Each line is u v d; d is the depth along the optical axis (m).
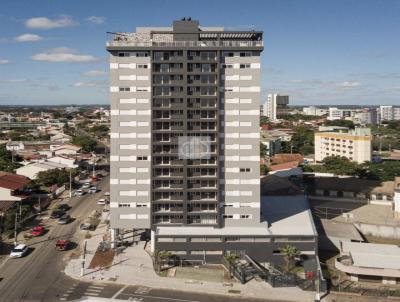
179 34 118.38
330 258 119.25
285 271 107.56
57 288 97.00
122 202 119.94
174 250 112.81
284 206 142.62
